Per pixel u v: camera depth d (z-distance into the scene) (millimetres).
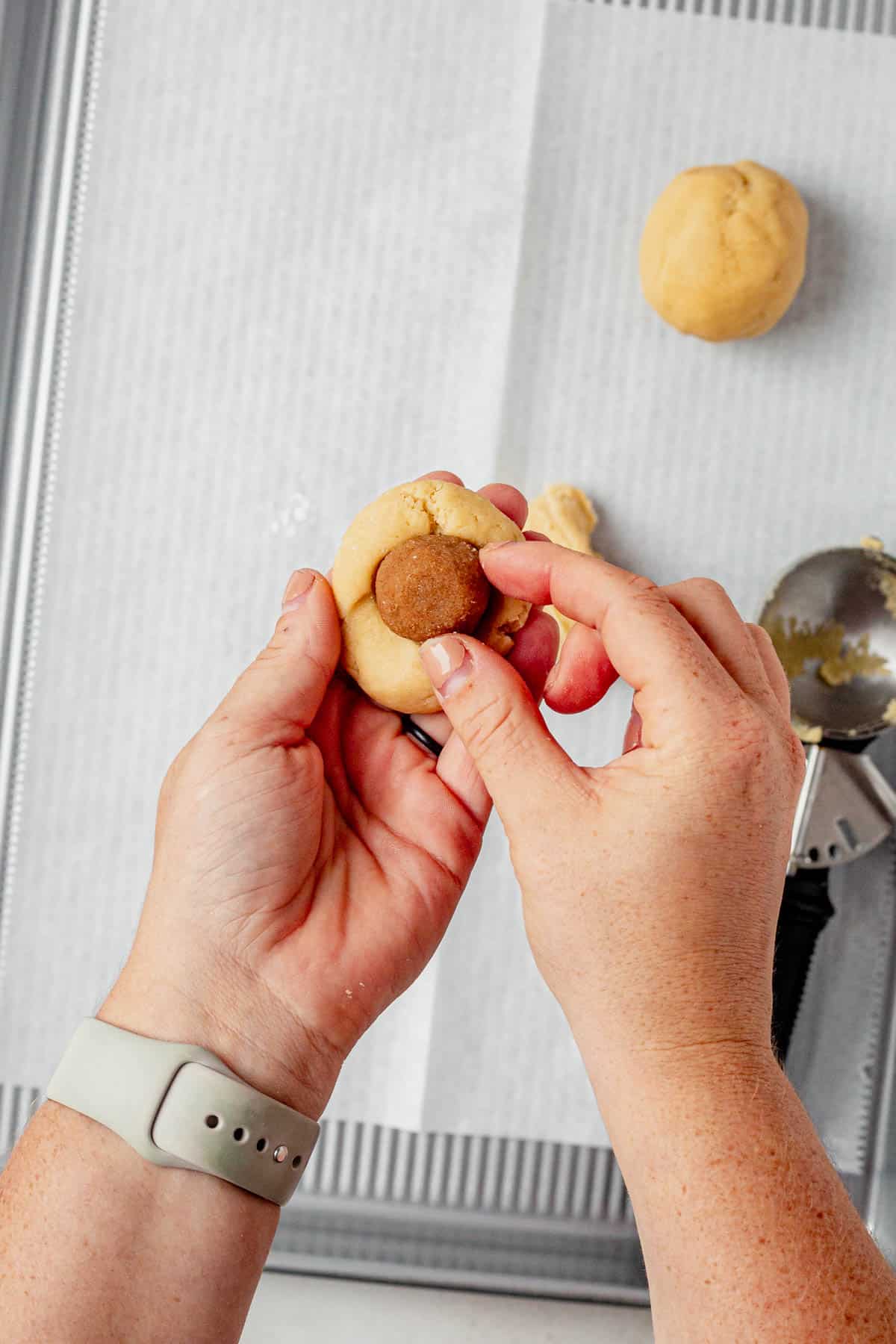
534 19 620
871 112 625
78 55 620
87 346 619
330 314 622
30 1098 603
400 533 453
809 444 624
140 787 614
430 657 413
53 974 608
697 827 382
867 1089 610
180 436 620
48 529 617
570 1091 604
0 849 611
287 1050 422
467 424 620
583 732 616
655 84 622
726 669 400
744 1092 375
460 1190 602
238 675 616
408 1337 573
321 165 622
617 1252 600
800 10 627
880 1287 358
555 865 390
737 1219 362
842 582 581
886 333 625
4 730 614
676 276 591
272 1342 563
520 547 420
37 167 619
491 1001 606
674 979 383
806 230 600
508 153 621
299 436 620
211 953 423
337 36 621
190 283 621
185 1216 402
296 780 426
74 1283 394
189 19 620
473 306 620
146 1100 399
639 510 621
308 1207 599
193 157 621
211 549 619
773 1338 352
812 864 573
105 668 616
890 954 613
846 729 576
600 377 622
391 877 448
